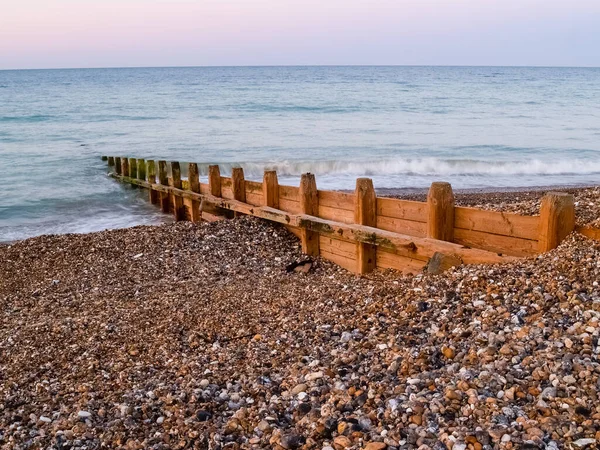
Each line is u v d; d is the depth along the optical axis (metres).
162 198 15.64
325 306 6.46
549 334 4.50
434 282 6.14
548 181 19.44
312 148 25.66
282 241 10.09
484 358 4.34
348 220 8.69
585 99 55.22
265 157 23.30
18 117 37.62
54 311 7.60
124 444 4.08
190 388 4.83
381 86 77.75
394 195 16.67
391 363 4.61
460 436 3.44
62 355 5.94
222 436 4.01
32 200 16.84
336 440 3.66
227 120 36.34
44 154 24.20
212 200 11.95
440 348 4.70
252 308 6.90
